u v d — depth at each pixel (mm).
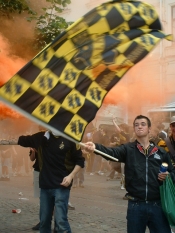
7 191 9852
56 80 3150
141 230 3600
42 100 3107
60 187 4391
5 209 7391
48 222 4516
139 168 3559
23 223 6223
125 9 3299
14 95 3004
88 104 3283
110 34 3285
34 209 7418
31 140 4562
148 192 3525
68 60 3184
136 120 3656
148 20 3377
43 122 3123
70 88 3211
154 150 3598
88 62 3250
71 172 4457
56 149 4402
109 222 6332
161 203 3520
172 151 4316
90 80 3281
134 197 3582
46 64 3109
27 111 3062
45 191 4473
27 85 3047
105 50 3270
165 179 3494
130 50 3322
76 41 3193
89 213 7051
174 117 4375
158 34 3406
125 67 3328
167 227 3562
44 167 4465
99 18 3219
